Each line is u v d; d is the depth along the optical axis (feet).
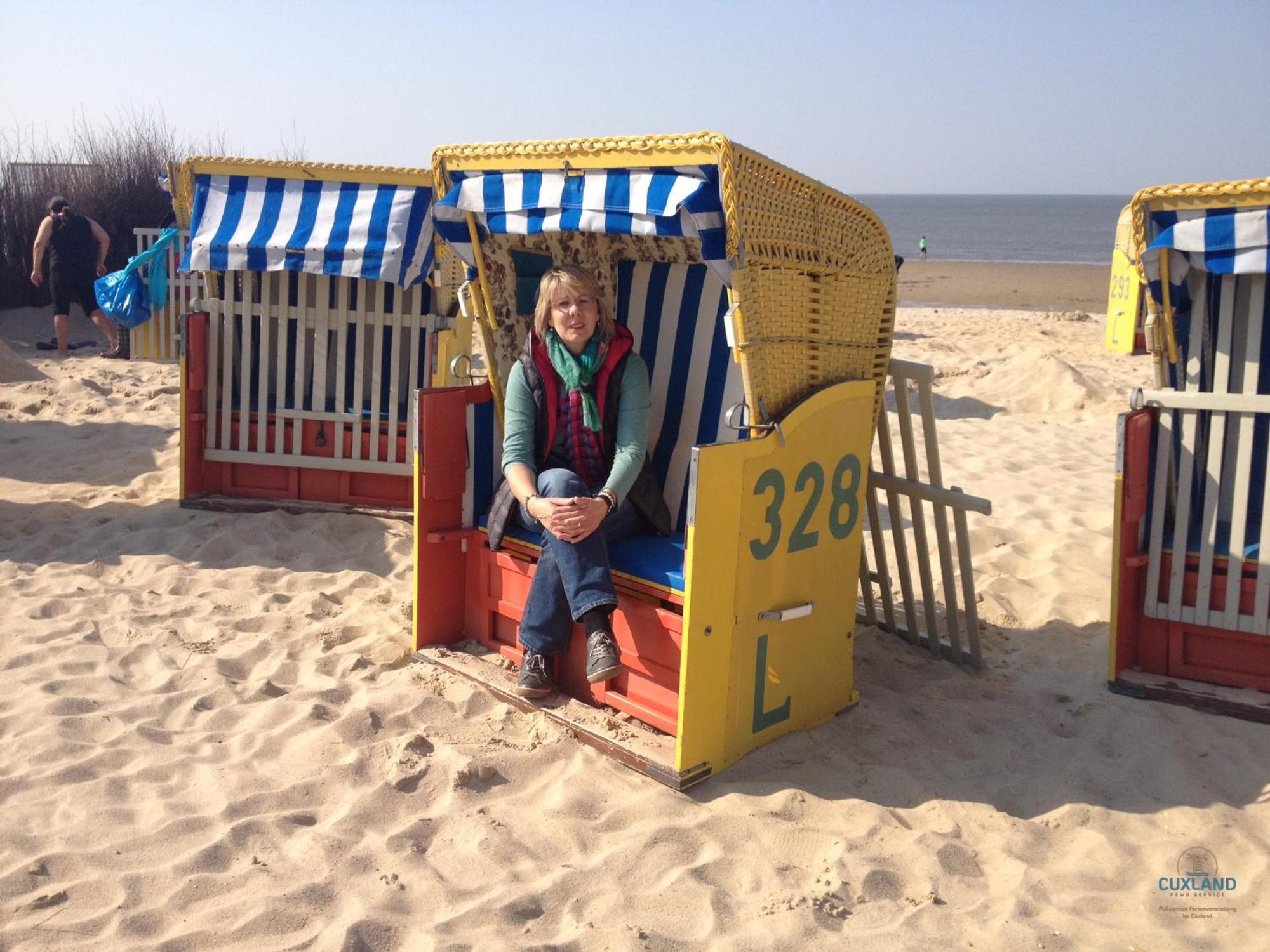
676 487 14.02
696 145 10.38
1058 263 167.53
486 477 14.29
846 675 12.97
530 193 12.10
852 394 12.25
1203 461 13.32
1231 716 12.68
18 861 9.54
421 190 18.94
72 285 37.91
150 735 11.94
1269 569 12.45
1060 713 13.12
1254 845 10.28
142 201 49.34
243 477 20.67
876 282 12.67
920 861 9.89
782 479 11.44
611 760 11.60
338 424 19.89
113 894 9.17
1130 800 11.15
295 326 20.45
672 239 14.16
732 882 9.64
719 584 10.93
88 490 21.72
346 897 9.25
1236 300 12.59
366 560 18.11
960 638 14.98
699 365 14.14
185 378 19.84
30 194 46.60
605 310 12.81
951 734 12.60
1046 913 9.21
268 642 14.58
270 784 11.00
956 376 37.86
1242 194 11.69
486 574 13.80
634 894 9.43
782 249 11.00
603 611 11.76
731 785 11.14
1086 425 30.76
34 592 16.07
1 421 27.43
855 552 12.77
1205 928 9.09
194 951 8.54
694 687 10.89
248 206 19.43
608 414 12.76
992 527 20.24
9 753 11.34
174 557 17.94
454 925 8.93
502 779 11.32
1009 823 10.61
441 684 13.28
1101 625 15.94
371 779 11.18
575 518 11.51
